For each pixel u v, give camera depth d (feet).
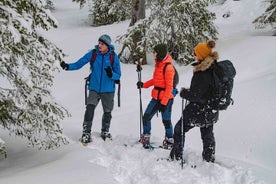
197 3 36.68
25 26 14.66
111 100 19.29
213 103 14.73
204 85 14.49
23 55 15.57
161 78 17.61
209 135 15.69
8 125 17.33
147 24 37.35
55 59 16.33
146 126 18.12
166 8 38.14
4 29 14.01
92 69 19.06
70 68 18.70
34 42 15.80
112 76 18.61
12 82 16.29
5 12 14.69
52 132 16.84
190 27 37.58
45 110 16.57
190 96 14.73
